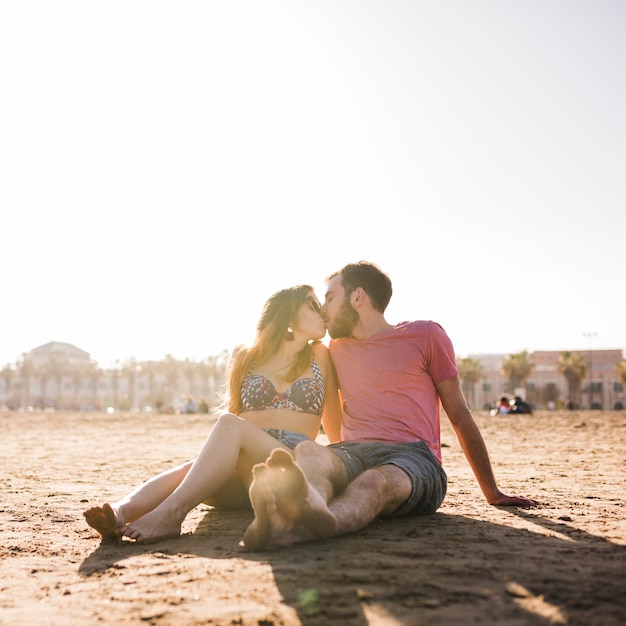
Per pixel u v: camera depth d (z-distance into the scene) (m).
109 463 9.05
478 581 2.51
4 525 4.19
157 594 2.53
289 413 4.07
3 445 13.15
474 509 4.29
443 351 4.17
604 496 5.06
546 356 115.94
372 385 4.15
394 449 3.86
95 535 3.83
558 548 3.05
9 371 138.12
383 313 4.36
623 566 2.71
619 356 114.94
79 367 136.50
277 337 4.18
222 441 3.65
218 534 3.60
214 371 130.12
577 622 2.07
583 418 23.92
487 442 12.61
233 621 2.18
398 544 3.14
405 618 2.14
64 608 2.43
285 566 2.78
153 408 125.00
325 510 2.99
